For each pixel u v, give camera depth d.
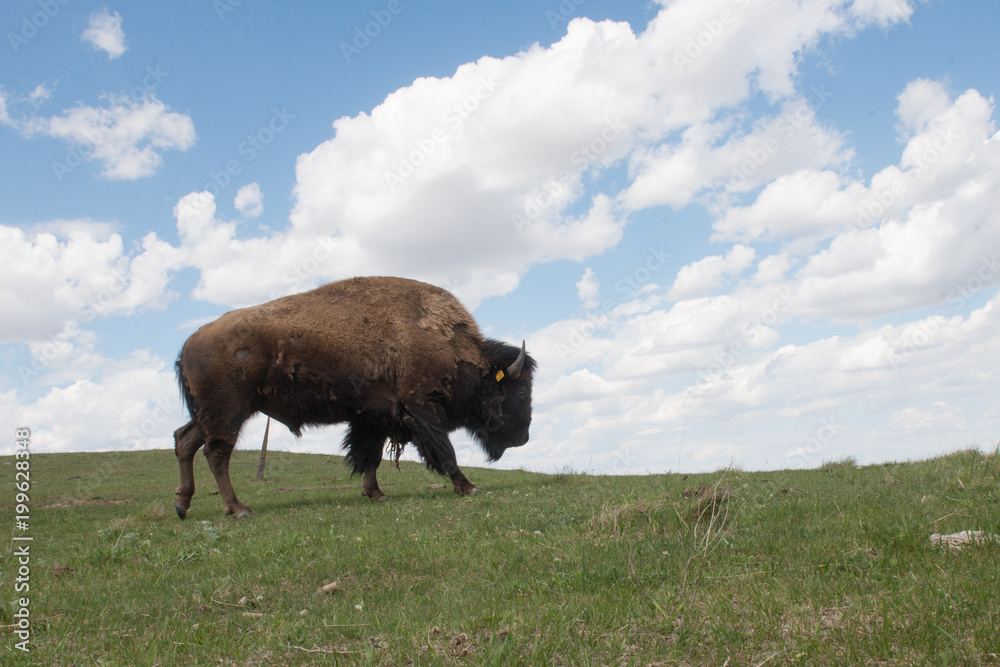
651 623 3.44
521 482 11.76
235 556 6.06
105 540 7.79
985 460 7.65
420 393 10.23
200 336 9.69
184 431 9.95
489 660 3.04
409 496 10.93
